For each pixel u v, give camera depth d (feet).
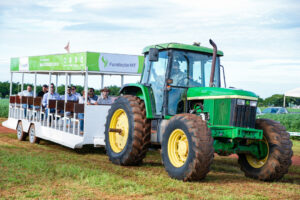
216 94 20.83
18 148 30.14
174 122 20.17
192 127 18.90
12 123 39.60
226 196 15.98
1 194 15.67
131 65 29.78
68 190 16.43
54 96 34.17
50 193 15.80
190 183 18.75
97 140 27.66
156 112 23.40
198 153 18.38
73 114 29.48
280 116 76.69
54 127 32.19
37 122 34.09
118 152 24.73
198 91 21.85
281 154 20.27
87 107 27.40
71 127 32.01
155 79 23.79
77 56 28.32
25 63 37.04
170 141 20.54
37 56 34.47
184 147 19.69
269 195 17.07
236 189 17.99
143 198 15.46
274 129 20.84
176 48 22.63
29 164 21.59
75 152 29.71
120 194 16.01
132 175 20.43
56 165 21.90
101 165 23.50
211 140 18.71
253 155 21.58
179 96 22.66
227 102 20.53
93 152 30.22
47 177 18.84
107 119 26.07
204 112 21.33
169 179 19.57
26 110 37.50
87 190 16.52
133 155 23.41
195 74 23.13
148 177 19.92
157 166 24.34
